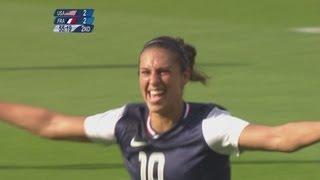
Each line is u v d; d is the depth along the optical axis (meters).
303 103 46.38
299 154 34.75
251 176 32.38
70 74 56.53
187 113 15.00
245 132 14.31
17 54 65.38
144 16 88.19
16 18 85.88
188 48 15.09
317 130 13.64
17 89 51.72
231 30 77.44
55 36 73.56
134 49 67.94
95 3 99.25
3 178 32.50
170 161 15.05
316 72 55.88
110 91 50.66
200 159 14.95
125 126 15.36
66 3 98.81
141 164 15.34
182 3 96.69
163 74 14.56
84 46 68.81
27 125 15.67
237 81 53.00
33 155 35.59
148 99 14.82
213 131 14.66
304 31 76.00
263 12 89.94
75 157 35.16
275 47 67.19
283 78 53.81
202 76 15.48
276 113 44.38
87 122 15.59
